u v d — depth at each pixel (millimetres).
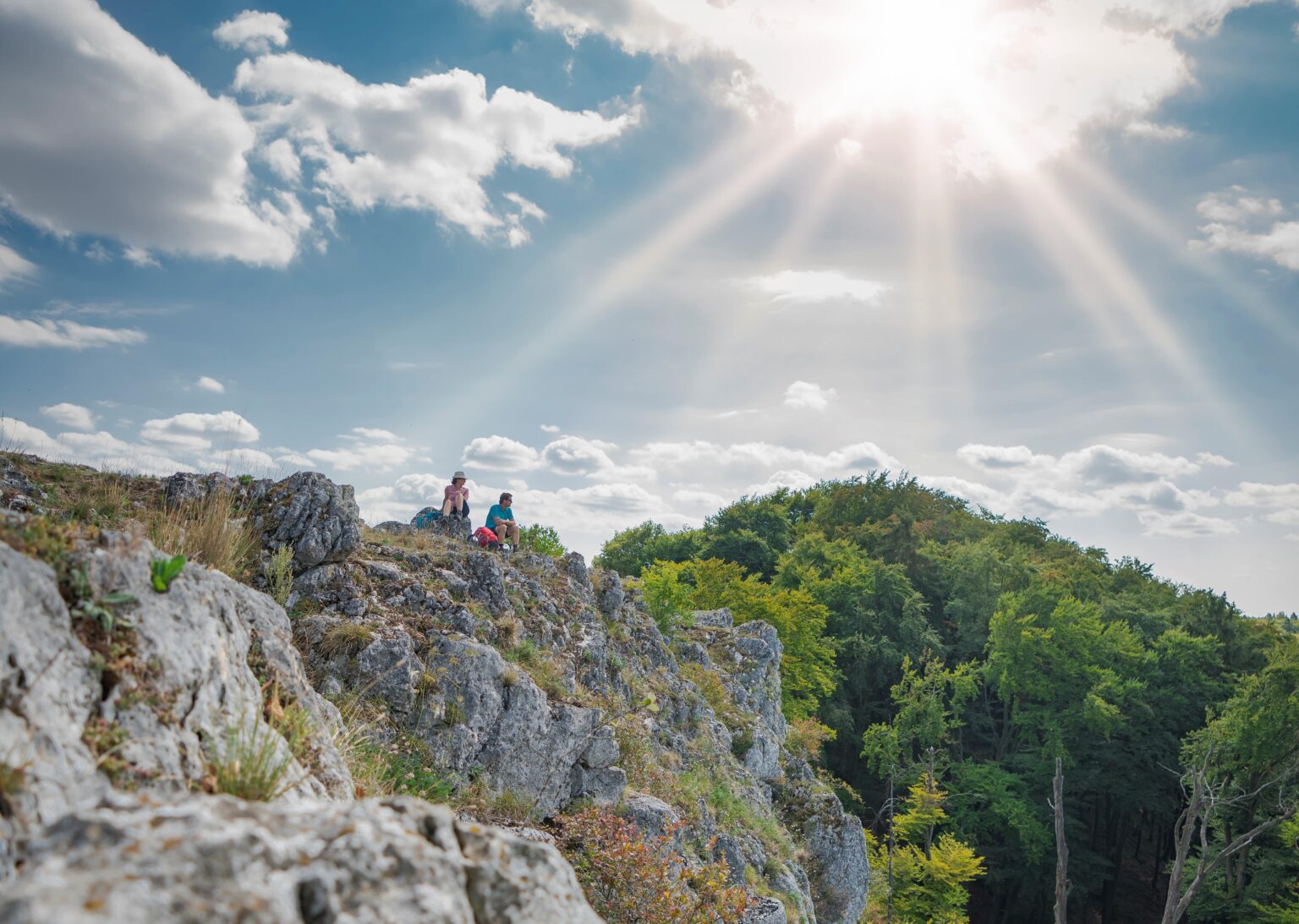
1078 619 53250
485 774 10523
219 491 11188
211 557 9883
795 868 17516
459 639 11039
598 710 12305
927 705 47438
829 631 57625
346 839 2664
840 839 22516
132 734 3467
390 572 11836
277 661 5457
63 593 3662
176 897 2178
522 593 14312
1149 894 50281
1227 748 43594
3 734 2904
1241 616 58938
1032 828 44188
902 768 48125
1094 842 54031
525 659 12492
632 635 18391
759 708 26203
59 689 3258
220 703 4160
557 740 11508
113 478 11391
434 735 10070
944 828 46281
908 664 49781
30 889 2037
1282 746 41938
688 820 13672
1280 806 39812
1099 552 78062
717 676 23859
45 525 3848
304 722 4980
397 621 10992
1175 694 52844
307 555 11102
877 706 55312
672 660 19625
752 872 15398
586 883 9945
